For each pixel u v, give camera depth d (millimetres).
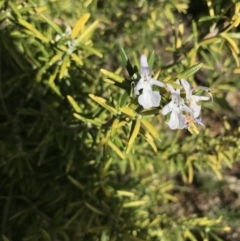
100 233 154
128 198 164
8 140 140
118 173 184
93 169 147
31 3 119
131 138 95
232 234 222
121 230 134
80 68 128
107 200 144
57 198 148
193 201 227
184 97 94
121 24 167
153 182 194
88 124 121
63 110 138
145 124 96
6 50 129
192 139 160
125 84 92
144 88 86
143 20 166
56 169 149
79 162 145
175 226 162
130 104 95
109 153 142
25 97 143
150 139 107
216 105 168
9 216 155
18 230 158
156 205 202
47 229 142
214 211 225
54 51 122
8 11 116
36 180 153
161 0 156
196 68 94
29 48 129
